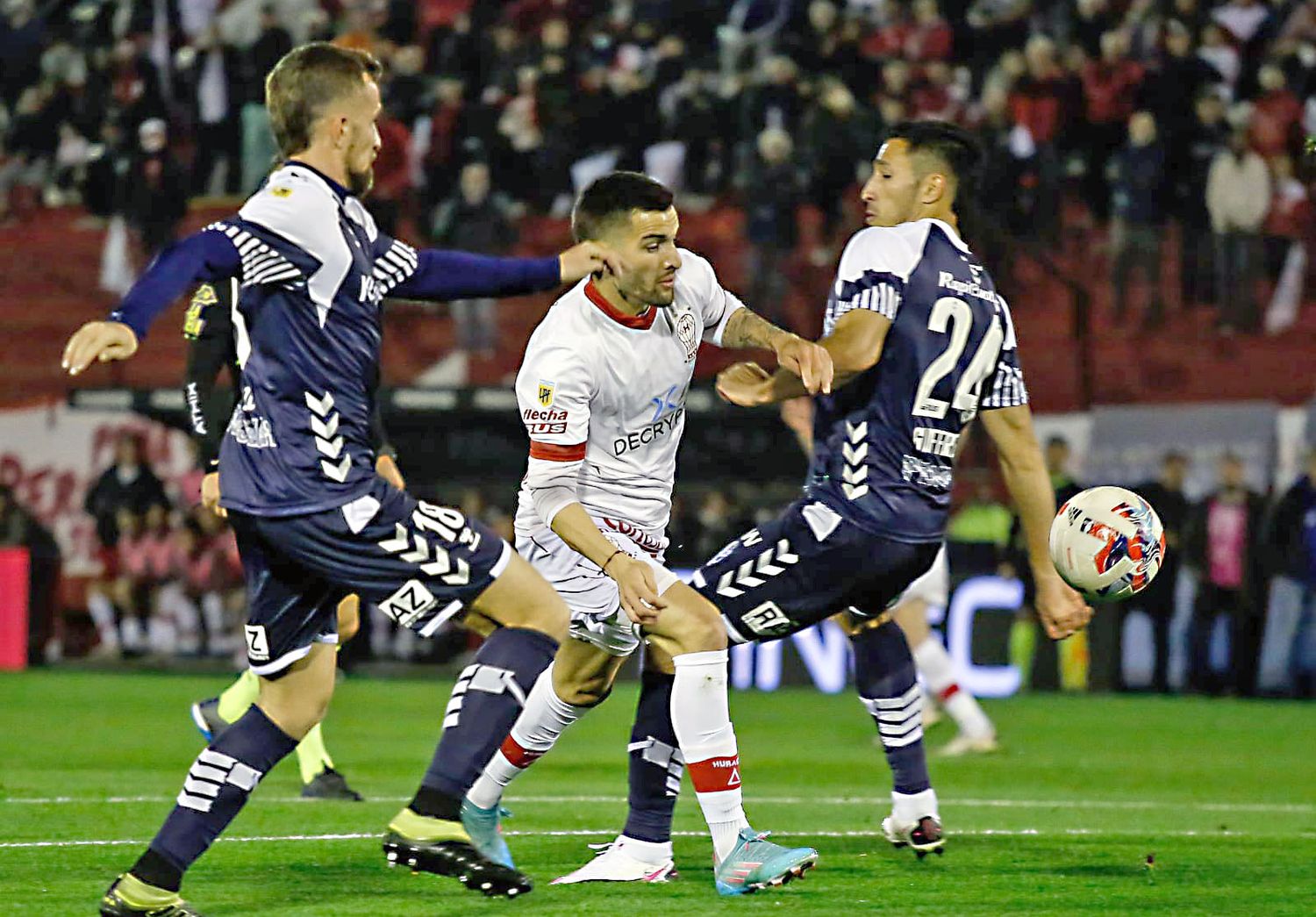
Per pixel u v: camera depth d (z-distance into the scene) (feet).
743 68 240.53
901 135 66.64
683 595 59.26
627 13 248.93
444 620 52.03
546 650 52.24
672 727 61.46
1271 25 230.68
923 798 68.85
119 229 226.99
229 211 229.66
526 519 63.31
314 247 49.90
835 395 64.28
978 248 208.64
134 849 69.36
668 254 58.03
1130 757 121.49
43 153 241.14
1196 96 218.18
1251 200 211.82
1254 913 57.11
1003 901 59.00
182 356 216.33
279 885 60.70
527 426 59.31
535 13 247.70
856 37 231.30
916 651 121.80
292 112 51.65
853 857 69.92
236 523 52.16
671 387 61.26
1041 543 69.10
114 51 243.81
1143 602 177.47
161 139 224.74
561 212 222.28
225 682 177.37
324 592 53.06
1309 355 207.21
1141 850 73.26
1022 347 210.38
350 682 179.01
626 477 61.93
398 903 56.70
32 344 223.92
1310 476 175.42
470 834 60.90
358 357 51.42
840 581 63.67
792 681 176.96
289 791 91.25
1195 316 209.05
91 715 143.23
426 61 240.94
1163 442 195.52
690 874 64.28
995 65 234.58
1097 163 220.02
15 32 252.62
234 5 255.70
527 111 227.20
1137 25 229.66
